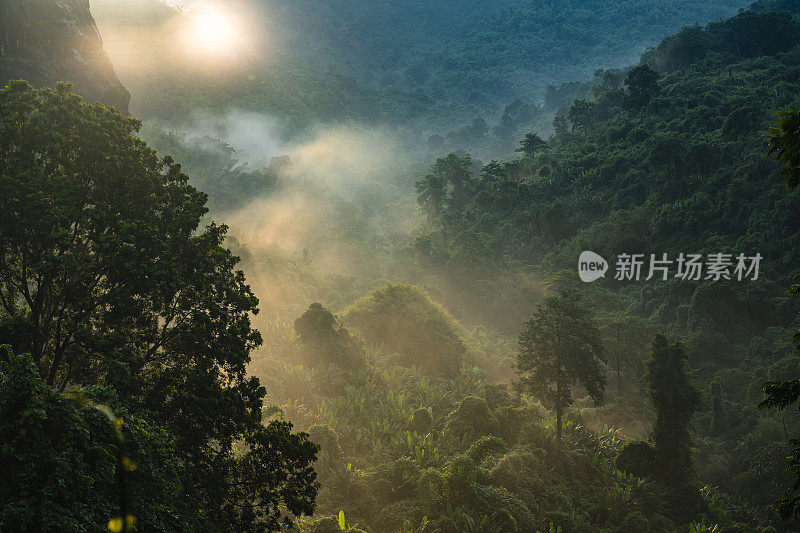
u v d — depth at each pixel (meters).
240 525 17.70
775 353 64.69
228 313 19.61
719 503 42.66
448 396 42.69
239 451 26.28
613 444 43.44
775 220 88.00
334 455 31.12
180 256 18.83
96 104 20.36
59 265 17.28
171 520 12.91
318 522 23.88
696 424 56.72
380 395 41.34
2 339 17.72
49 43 59.25
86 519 10.66
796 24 178.38
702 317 73.56
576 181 127.94
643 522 32.97
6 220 17.41
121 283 17.78
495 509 27.84
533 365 39.84
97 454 11.73
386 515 27.53
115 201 18.94
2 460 10.60
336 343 43.88
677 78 173.75
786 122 11.66
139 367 17.52
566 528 30.92
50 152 18.89
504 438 37.00
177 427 16.80
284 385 39.56
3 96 19.00
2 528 9.78
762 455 47.41
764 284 77.88
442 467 32.53
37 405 11.02
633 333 61.41
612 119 170.62
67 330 17.95
